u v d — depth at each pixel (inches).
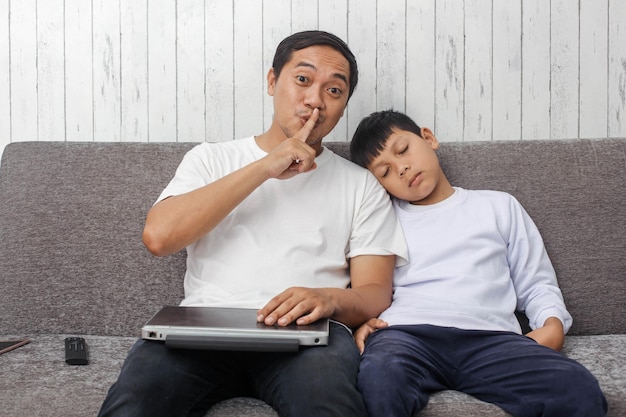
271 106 77.4
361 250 59.5
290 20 76.7
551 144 67.5
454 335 53.1
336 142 69.6
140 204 65.1
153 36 76.9
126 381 44.3
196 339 45.6
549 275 61.6
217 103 77.4
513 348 51.3
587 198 65.6
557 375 46.4
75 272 63.7
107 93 77.2
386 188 63.7
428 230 62.1
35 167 66.2
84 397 46.8
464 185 66.9
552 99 77.3
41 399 46.7
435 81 77.2
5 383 48.3
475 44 77.0
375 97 77.3
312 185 59.9
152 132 77.4
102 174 65.8
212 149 61.2
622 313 64.2
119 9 76.6
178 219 53.4
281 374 46.2
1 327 62.9
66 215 64.6
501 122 77.5
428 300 57.8
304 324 48.8
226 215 54.6
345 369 46.2
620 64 77.0
